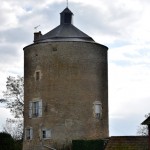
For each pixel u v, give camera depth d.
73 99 46.00
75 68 46.41
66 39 46.97
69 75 46.25
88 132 46.03
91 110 46.62
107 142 41.34
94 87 47.09
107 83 49.19
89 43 47.28
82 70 46.59
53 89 46.28
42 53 47.19
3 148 49.84
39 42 47.50
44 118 46.38
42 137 46.34
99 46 48.16
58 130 45.69
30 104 47.75
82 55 46.78
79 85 46.31
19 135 62.16
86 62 46.88
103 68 48.44
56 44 46.69
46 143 45.97
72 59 46.47
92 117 46.56
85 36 48.19
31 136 47.31
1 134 50.47
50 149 45.47
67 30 48.38
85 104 46.31
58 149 45.31
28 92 48.25
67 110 45.81
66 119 45.72
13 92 61.22
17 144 53.75
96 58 47.69
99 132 46.94
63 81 46.19
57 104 46.00
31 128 47.41
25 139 48.00
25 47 49.06
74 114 45.84
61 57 46.47
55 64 46.50
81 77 46.47
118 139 39.91
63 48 46.56
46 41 47.09
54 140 45.62
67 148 45.09
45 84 46.69
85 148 43.38
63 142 45.44
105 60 48.91
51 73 46.53
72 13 50.16
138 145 38.69
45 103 46.50
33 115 47.34
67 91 46.06
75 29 48.97
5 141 50.22
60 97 46.03
